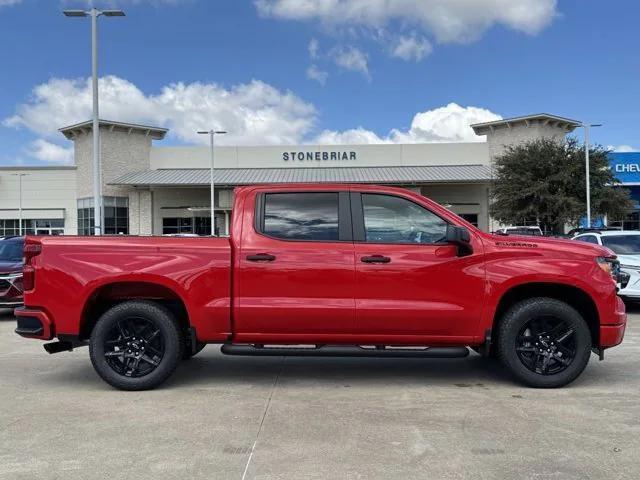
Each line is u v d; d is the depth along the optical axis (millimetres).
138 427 4820
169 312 6000
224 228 51344
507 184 38281
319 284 5797
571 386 6070
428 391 5934
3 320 11859
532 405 5379
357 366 7156
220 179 49188
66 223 55375
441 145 53406
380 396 5750
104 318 5945
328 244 5871
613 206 37438
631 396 5664
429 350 5953
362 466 3969
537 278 5762
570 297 6180
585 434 4578
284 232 5961
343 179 48031
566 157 37375
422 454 4180
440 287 5773
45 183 55562
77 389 6102
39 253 5988
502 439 4477
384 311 5742
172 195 52281
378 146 53562
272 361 7469
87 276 5895
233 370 6957
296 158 53906
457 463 4012
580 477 3781
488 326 5801
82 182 54094
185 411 5270
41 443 4445
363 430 4711
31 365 7348
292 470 3908
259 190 6090
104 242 5965
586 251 5895
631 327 10203
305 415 5129
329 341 5891
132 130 53031
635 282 11562
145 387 5961
